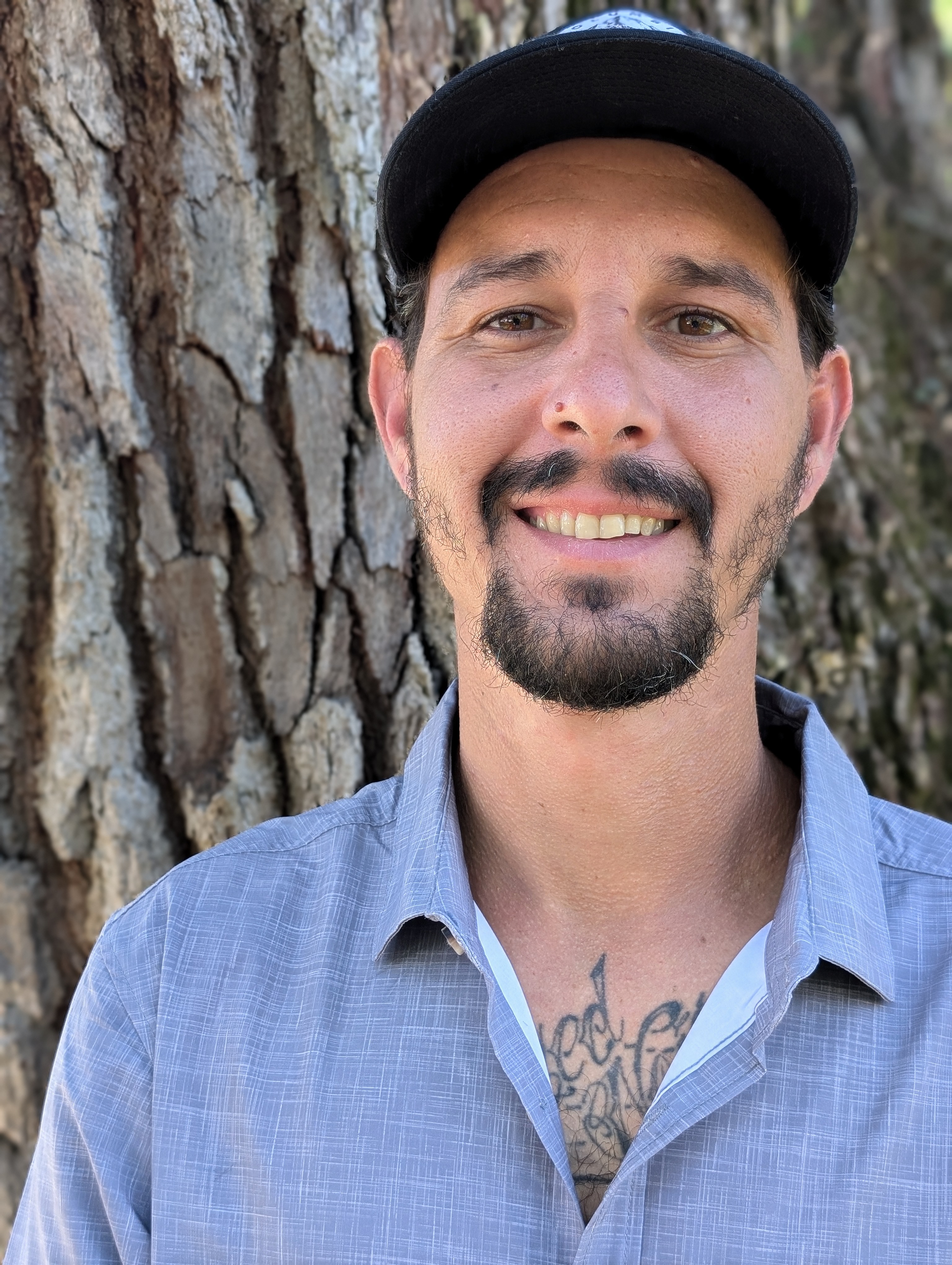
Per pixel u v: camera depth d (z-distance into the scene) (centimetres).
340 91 200
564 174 161
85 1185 164
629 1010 159
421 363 172
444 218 173
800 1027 150
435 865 163
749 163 162
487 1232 146
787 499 165
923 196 419
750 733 166
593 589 152
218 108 194
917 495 319
